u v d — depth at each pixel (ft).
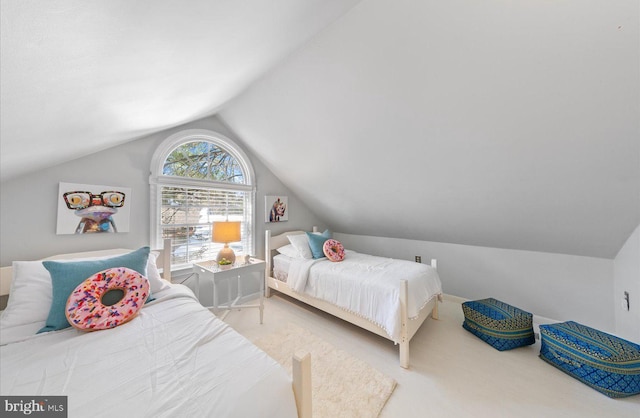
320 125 8.18
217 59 4.21
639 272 6.09
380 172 8.98
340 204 12.15
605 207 6.24
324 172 10.36
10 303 4.57
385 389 5.41
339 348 7.09
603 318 7.55
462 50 4.87
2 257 5.65
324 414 4.75
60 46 2.07
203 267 8.20
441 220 9.86
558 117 5.14
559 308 8.32
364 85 6.38
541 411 4.89
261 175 11.42
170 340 3.71
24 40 1.80
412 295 6.80
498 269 9.62
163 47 3.01
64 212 6.38
